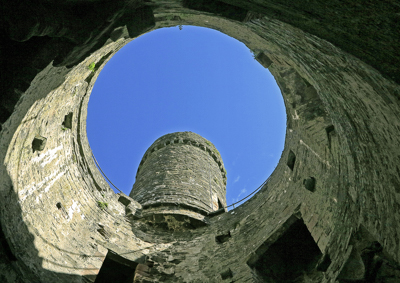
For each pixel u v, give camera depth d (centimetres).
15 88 474
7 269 549
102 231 955
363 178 597
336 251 636
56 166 844
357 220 597
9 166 617
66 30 446
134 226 1084
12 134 586
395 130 457
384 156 514
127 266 889
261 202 1076
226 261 910
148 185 1425
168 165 1582
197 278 882
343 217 655
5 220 587
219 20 689
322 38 429
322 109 825
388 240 506
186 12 577
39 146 716
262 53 797
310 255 828
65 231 802
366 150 571
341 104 588
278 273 823
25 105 566
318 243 733
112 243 940
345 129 634
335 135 727
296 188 906
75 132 967
